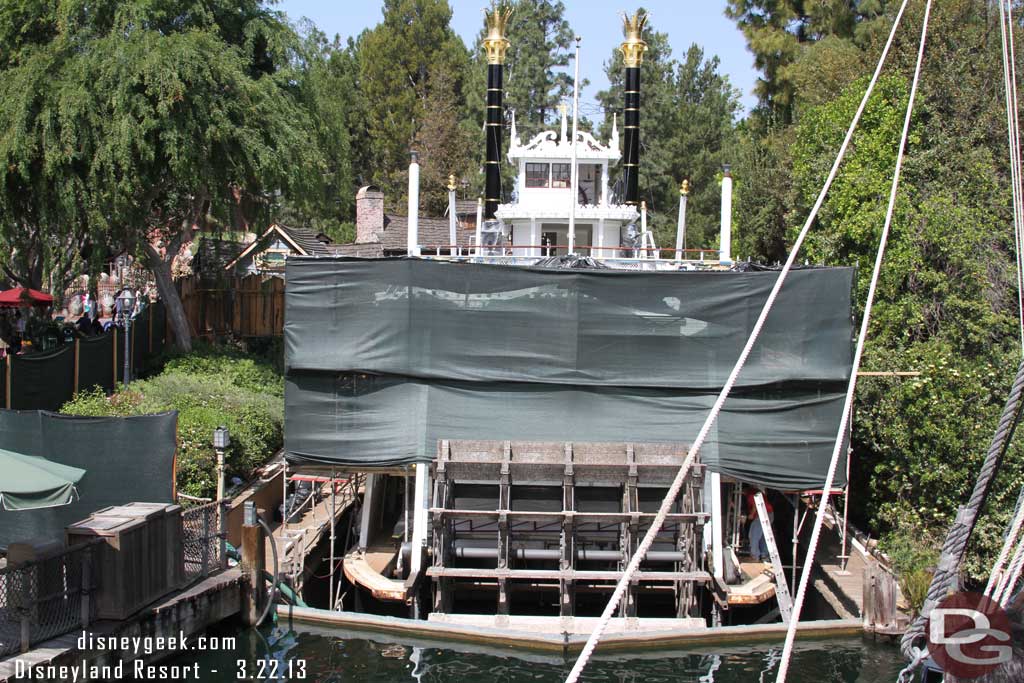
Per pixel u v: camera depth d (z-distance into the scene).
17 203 23.58
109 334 23.91
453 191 25.59
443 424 17.84
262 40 26.62
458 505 18.31
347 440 17.95
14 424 16.23
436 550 16.42
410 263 17.72
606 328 17.92
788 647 5.48
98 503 16.09
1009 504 17.47
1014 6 27.73
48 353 20.97
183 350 26.53
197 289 31.19
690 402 17.92
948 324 21.19
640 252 26.59
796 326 17.69
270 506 20.78
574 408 18.00
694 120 55.66
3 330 28.19
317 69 27.95
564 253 26.09
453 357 17.86
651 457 17.52
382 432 17.86
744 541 19.66
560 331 17.91
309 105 27.42
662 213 55.44
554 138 25.88
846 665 14.50
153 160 23.36
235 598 15.80
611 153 25.72
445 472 16.98
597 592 18.20
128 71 22.41
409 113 62.78
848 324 17.66
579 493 18.31
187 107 23.20
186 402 21.58
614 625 15.64
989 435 17.78
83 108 22.05
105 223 22.91
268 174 24.72
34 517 16.03
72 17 23.31
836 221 24.17
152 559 14.16
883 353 20.38
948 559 5.34
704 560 16.89
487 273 17.91
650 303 17.92
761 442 17.80
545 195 25.88
